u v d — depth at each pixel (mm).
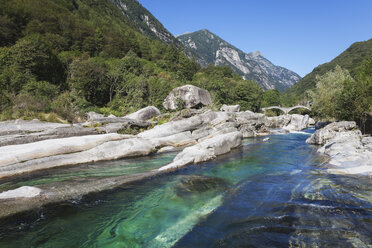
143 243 4820
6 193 6562
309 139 21188
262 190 7887
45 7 66750
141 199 7188
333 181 8508
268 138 23188
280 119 47906
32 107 19156
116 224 5641
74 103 26562
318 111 41312
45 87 25922
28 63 33688
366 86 24500
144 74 59969
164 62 93438
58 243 4816
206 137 19266
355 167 10086
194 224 5605
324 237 4664
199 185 8555
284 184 8477
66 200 6816
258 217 5781
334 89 35156
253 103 70062
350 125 21625
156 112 26078
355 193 7141
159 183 8758
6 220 5520
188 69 102812
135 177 9172
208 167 11438
